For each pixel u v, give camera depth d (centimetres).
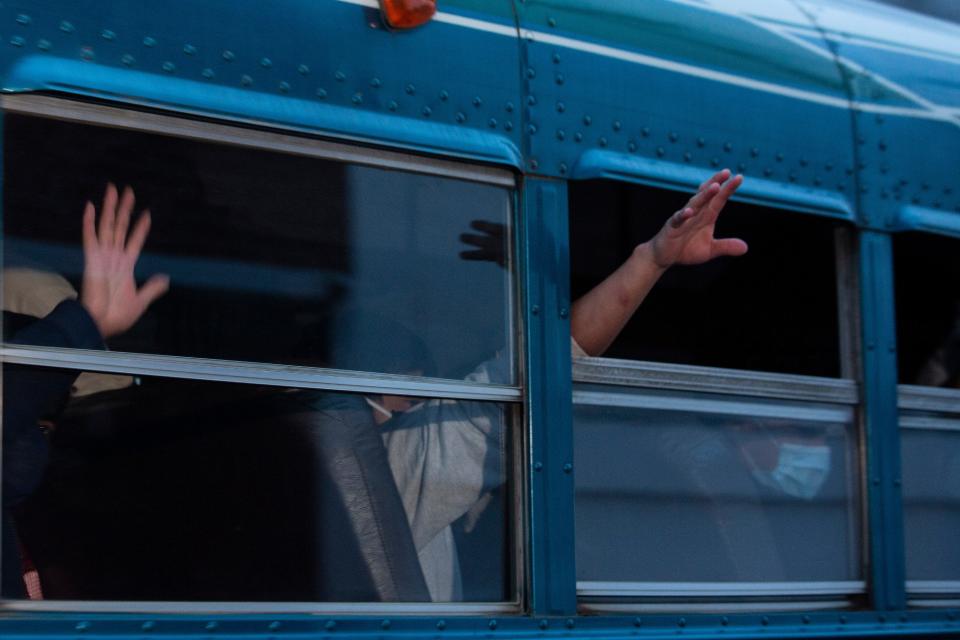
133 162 271
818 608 361
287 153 290
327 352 289
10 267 255
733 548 348
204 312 275
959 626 383
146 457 266
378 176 302
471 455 306
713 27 369
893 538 374
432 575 296
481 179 316
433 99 310
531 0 332
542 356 314
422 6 303
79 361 258
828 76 388
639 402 338
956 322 465
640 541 331
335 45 297
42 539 252
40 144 261
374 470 294
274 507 280
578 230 439
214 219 279
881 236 388
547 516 307
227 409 278
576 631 307
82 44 265
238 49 284
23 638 241
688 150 351
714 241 340
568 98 332
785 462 362
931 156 404
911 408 389
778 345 411
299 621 272
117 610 257
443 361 303
